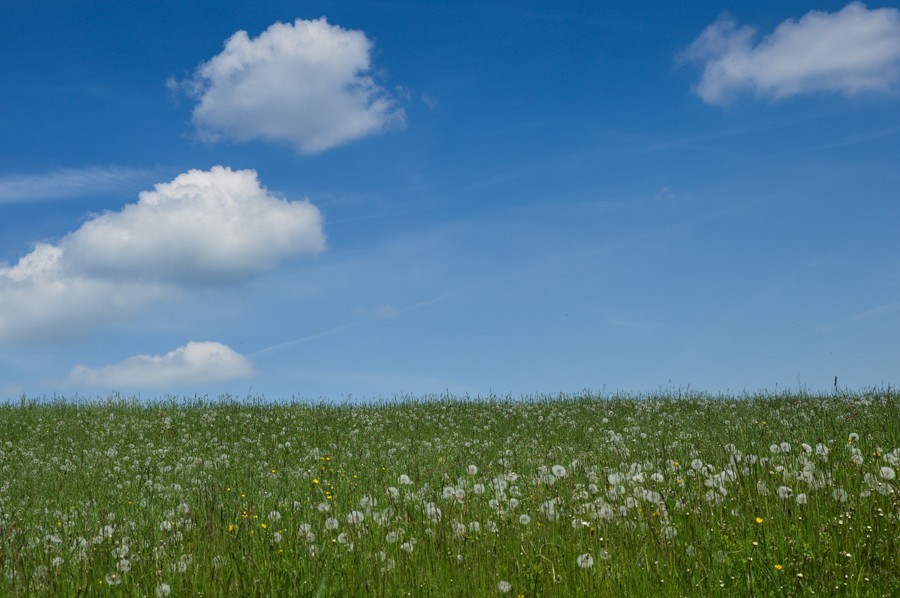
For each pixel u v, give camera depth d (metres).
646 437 13.36
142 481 10.99
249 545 6.43
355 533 6.25
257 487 10.44
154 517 8.13
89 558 6.09
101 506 9.16
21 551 6.34
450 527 6.45
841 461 7.54
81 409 19.23
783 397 18.00
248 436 16.25
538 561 5.72
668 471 7.88
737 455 8.18
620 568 5.47
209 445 15.29
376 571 5.54
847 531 5.52
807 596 4.85
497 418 17.69
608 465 9.40
